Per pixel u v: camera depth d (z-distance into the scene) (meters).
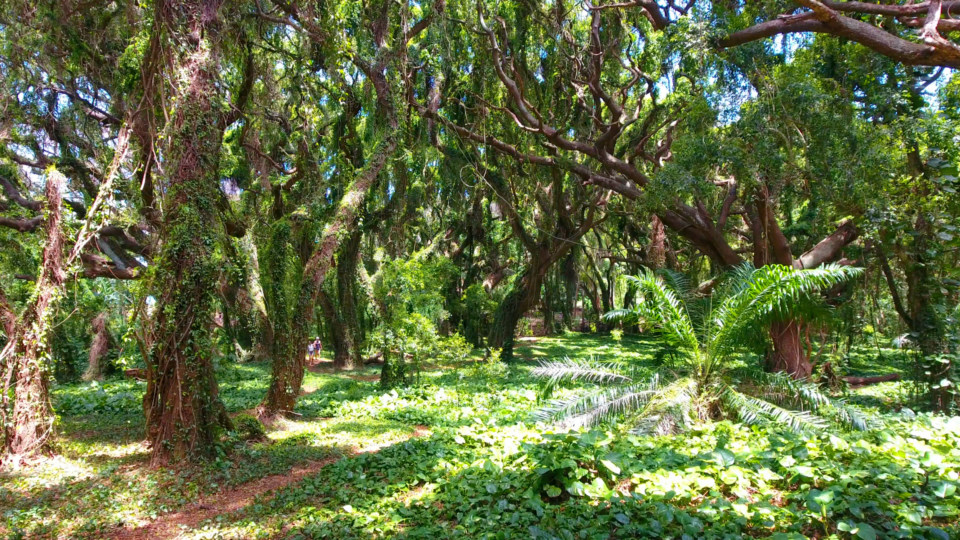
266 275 13.47
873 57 13.08
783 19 10.34
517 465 6.70
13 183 17.58
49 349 9.42
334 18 13.98
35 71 14.64
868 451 6.01
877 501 4.51
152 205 11.48
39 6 13.10
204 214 9.28
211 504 7.23
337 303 24.25
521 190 26.06
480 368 17.95
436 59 18.92
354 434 10.97
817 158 11.97
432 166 27.09
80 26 13.66
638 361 21.98
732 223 24.66
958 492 4.71
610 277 42.34
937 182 11.03
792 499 4.86
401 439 10.49
